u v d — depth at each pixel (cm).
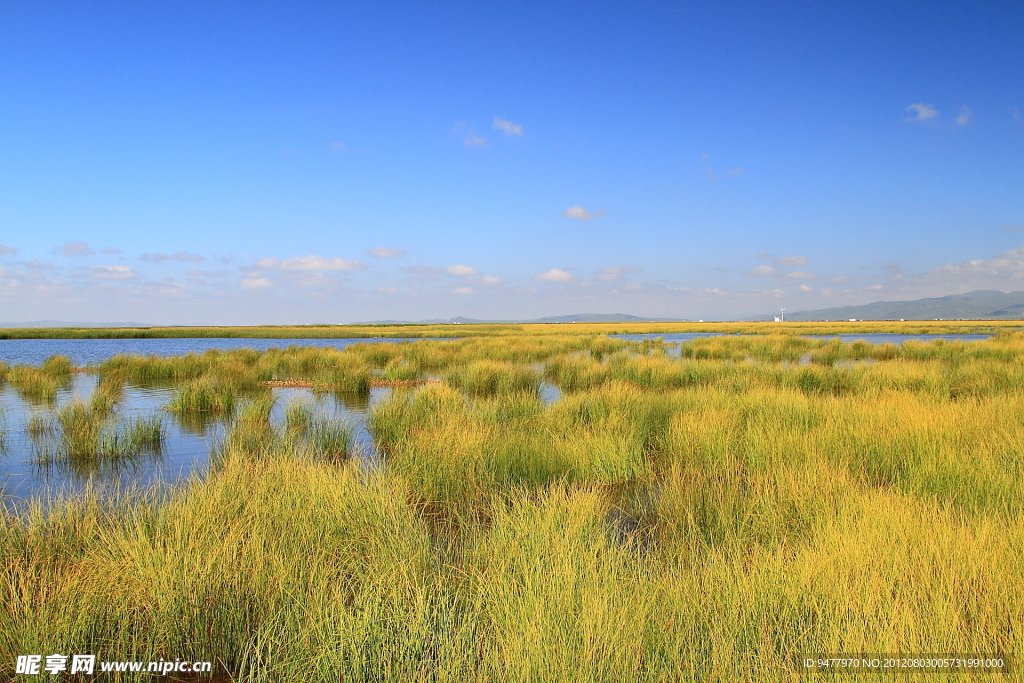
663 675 288
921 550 375
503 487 658
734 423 863
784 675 282
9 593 360
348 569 427
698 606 329
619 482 711
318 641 320
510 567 392
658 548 486
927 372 1498
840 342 3025
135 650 337
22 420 1189
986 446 644
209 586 361
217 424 1147
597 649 292
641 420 923
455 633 323
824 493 528
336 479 571
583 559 382
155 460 866
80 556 440
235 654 349
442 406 1045
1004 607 319
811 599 326
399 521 489
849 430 773
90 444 883
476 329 8094
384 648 312
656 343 3578
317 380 1792
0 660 322
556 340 3516
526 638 297
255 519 474
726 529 483
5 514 553
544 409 1086
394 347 2795
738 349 2812
